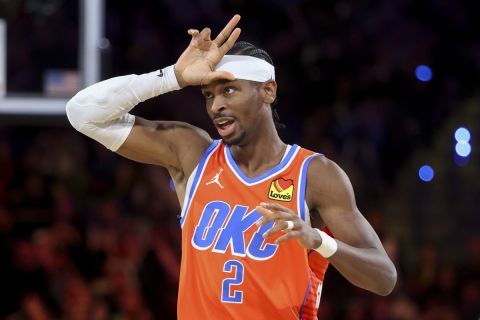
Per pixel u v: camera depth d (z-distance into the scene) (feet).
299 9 89.61
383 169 84.07
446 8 91.25
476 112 87.51
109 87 28.96
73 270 64.44
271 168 28.02
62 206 68.13
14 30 57.52
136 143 29.45
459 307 67.26
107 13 87.92
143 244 66.95
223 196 27.86
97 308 61.93
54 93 57.47
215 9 89.51
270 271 26.91
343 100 85.10
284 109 85.05
